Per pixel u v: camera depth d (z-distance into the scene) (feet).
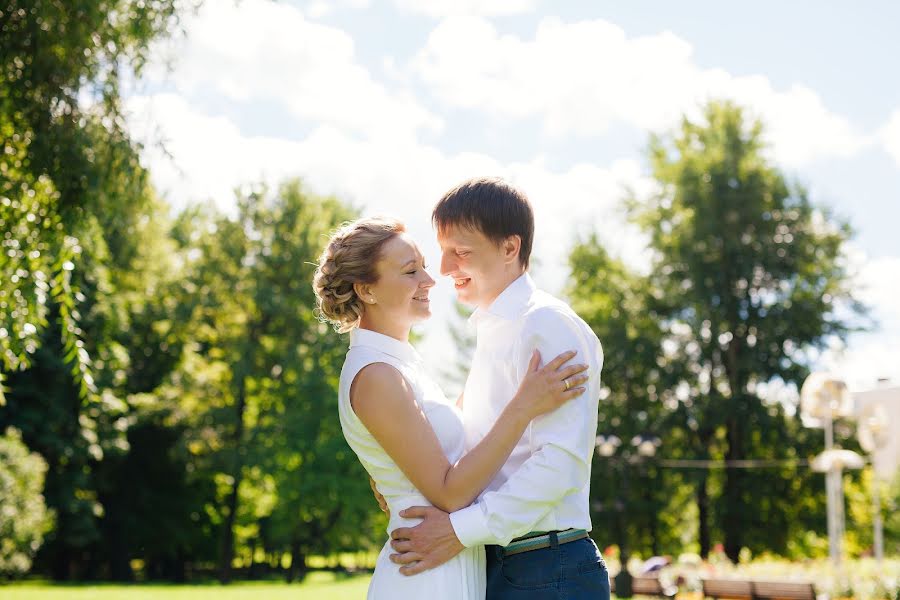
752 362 78.33
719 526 79.97
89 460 93.76
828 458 46.06
